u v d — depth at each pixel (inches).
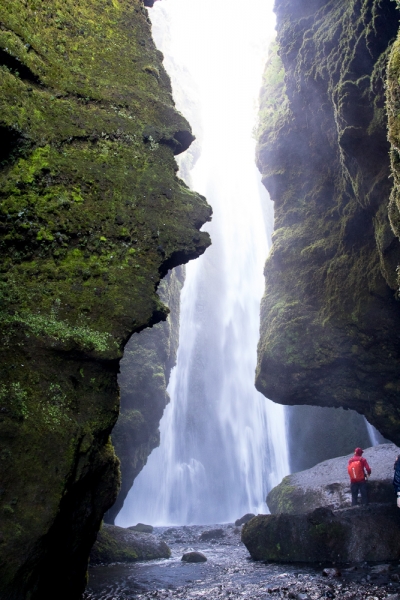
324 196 489.4
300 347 448.5
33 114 179.2
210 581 311.6
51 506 132.3
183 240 200.7
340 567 319.0
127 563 405.4
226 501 1176.2
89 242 179.0
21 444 135.6
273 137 546.9
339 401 448.1
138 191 197.3
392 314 397.4
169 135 217.3
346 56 371.6
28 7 192.2
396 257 347.9
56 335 155.6
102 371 164.7
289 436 1163.3
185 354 1312.7
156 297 186.7
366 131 346.6
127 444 618.2
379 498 477.7
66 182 180.9
